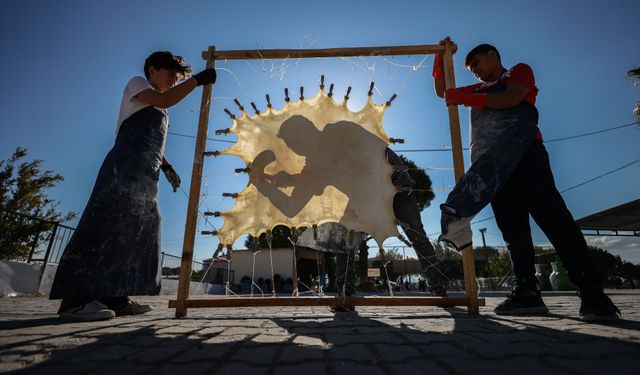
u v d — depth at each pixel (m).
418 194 16.27
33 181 10.64
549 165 2.10
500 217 2.41
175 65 2.54
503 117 2.15
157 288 2.17
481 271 22.58
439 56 2.77
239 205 2.57
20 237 6.69
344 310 2.83
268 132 2.65
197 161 2.50
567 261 1.92
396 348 1.23
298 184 2.57
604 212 14.24
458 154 2.46
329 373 0.92
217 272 18.19
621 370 0.93
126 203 2.08
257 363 1.02
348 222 2.51
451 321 1.97
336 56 2.70
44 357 1.07
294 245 2.89
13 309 3.10
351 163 2.59
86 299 2.04
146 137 2.26
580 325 1.73
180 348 1.22
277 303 2.29
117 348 1.21
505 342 1.32
